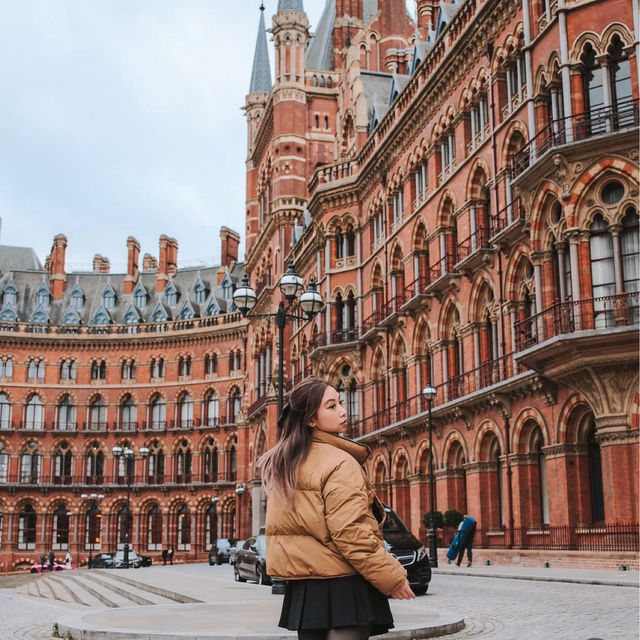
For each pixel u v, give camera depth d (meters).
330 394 5.38
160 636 11.45
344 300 52.78
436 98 41.56
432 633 12.27
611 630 12.60
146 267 103.81
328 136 69.75
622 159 27.08
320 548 5.02
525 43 32.03
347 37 72.62
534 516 31.55
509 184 34.19
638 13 27.50
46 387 88.75
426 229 42.44
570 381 27.69
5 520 84.88
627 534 25.55
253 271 78.56
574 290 27.53
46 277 97.19
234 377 85.44
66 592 31.59
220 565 60.06
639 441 25.83
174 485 84.75
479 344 36.78
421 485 41.47
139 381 89.50
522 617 14.71
